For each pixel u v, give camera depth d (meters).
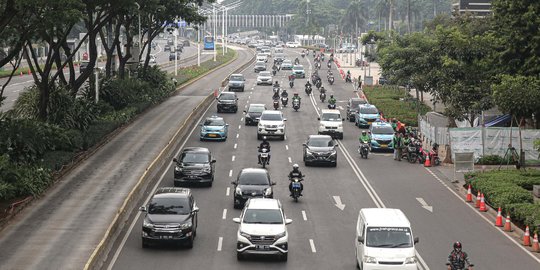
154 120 108.19
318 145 81.00
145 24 133.88
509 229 55.56
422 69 111.94
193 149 71.62
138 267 44.59
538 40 88.88
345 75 191.12
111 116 100.38
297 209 61.50
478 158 81.25
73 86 93.62
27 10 68.06
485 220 59.03
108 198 61.44
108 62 115.31
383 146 90.06
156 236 48.22
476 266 46.34
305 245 50.75
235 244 50.53
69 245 47.78
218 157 83.88
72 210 57.31
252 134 100.75
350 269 45.16
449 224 57.50
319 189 69.44
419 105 119.31
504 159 79.44
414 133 90.00
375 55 193.25
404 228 43.28
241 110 124.31
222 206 61.62
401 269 41.62
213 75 194.25
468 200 65.56
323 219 58.25
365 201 64.88
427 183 72.94
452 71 93.31
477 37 94.62
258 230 46.34
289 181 72.62
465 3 160.62
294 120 114.62
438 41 100.12
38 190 61.44
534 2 89.44
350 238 52.69
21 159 67.06
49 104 86.25
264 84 166.12
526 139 81.75
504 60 92.31
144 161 77.62
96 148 83.69
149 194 65.19
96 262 43.69
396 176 76.12
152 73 137.12
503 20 93.38
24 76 160.25
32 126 71.31
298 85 168.50
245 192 60.28
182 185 69.44
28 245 47.69
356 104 116.62
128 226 54.50
